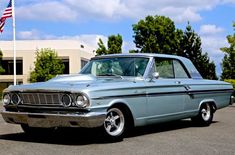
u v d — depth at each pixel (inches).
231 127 375.2
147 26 1971.0
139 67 317.7
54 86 269.4
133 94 292.2
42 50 2340.1
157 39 1974.7
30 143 272.1
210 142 282.4
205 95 377.1
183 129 357.1
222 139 297.3
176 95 338.3
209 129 358.6
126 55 331.0
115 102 275.9
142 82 306.0
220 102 400.5
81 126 260.8
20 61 2487.7
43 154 233.1
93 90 262.8
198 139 296.0
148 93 307.1
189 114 356.8
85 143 272.8
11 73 2485.2
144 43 1979.6
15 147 256.2
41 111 273.1
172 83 334.6
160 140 289.6
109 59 334.3
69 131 332.5
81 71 339.6
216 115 514.6
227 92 411.8
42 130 309.6
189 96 355.3
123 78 307.4
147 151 245.1
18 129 348.2
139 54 328.5
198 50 1935.3
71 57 2476.6
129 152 241.4
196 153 241.1
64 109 264.2
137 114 296.5
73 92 259.3
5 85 2481.5
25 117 277.4
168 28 1971.0
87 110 259.3
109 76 315.0
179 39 1967.3
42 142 276.7
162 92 322.0
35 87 274.4
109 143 274.2
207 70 1940.2
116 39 1993.1
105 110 269.1
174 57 355.3
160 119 321.7
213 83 391.5
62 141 281.6
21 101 282.4
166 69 340.5
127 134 321.1
